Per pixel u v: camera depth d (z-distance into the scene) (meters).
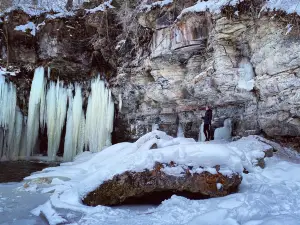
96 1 13.72
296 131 8.87
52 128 13.40
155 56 11.34
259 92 9.39
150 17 11.34
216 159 6.21
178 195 6.14
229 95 10.12
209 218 4.38
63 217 5.11
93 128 13.59
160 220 4.71
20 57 13.05
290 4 8.03
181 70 11.31
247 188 6.27
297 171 6.89
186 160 6.20
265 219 4.06
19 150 14.16
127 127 14.37
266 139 9.18
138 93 13.23
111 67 13.66
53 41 12.92
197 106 11.77
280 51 8.23
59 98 13.62
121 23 13.02
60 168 9.63
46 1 14.42
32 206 6.05
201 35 10.08
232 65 9.59
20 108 14.02
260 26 8.76
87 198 5.87
